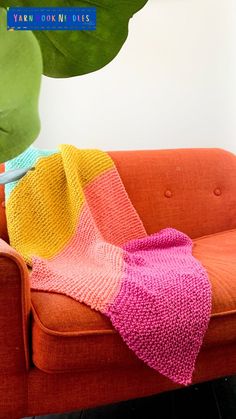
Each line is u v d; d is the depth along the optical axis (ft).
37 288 3.34
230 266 3.89
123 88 6.18
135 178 5.23
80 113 6.21
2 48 1.08
